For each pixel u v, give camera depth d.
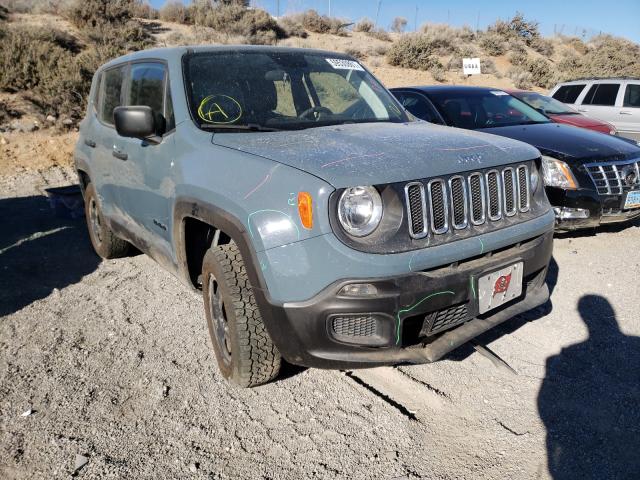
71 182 9.59
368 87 4.23
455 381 3.24
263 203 2.64
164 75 3.77
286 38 27.36
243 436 2.79
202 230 3.53
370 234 2.52
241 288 2.90
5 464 2.60
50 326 4.02
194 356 3.57
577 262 5.15
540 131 6.04
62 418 2.93
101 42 19.00
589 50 36.06
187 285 3.60
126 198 4.21
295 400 3.09
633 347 3.60
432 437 2.76
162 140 3.56
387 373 3.34
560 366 3.38
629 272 4.87
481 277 2.77
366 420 2.90
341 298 2.46
